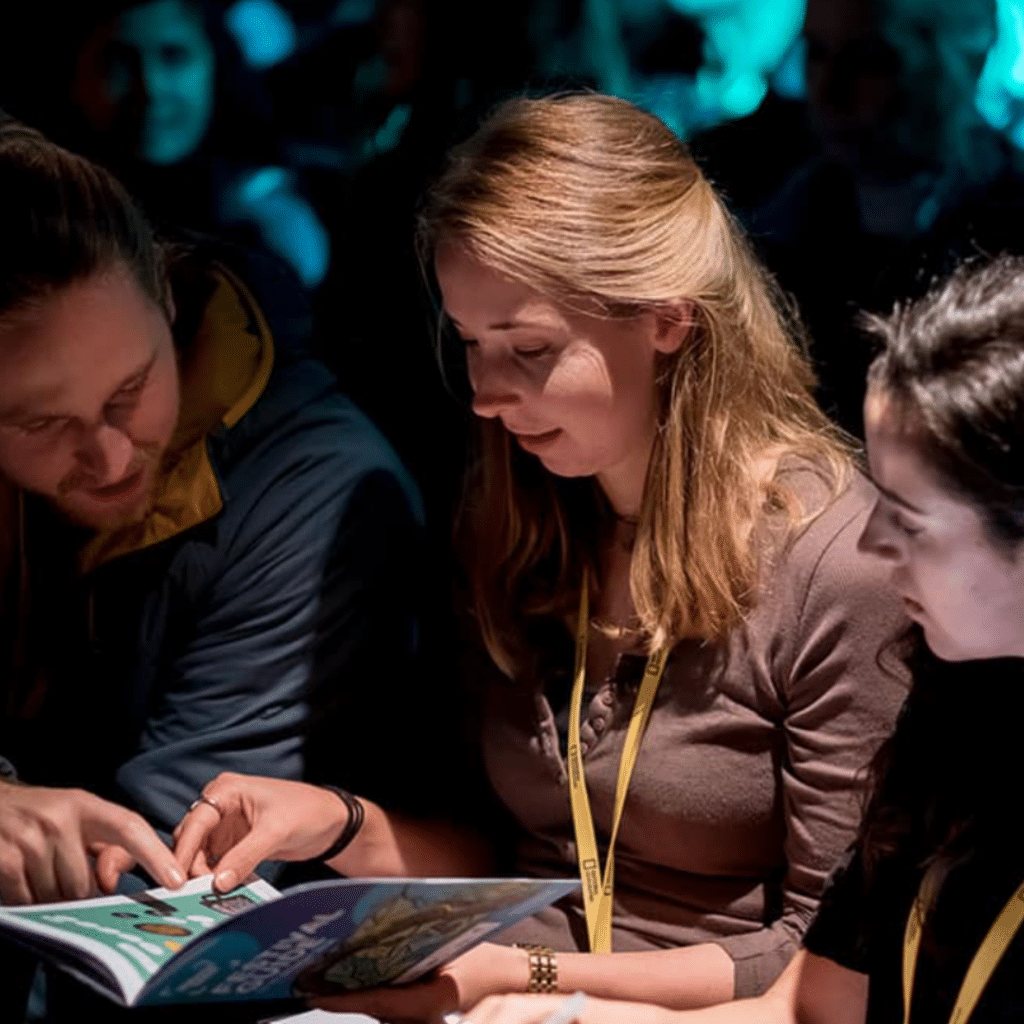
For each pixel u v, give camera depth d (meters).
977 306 2.21
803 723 2.99
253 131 5.48
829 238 4.25
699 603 3.03
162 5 4.77
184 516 3.45
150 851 3.01
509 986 2.95
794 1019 2.79
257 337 3.57
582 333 2.94
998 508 2.18
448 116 4.42
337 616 3.48
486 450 3.25
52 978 3.29
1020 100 4.67
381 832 3.32
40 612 3.57
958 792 2.57
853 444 3.24
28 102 4.68
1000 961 2.47
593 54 4.77
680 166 3.01
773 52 5.42
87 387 3.04
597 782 3.14
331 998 2.75
